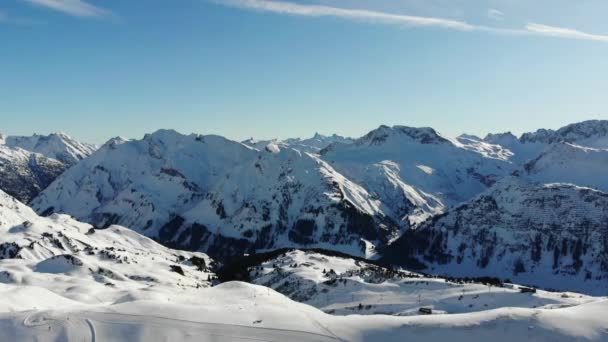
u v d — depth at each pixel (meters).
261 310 78.88
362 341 67.88
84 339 67.12
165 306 78.56
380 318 75.44
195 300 95.44
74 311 76.94
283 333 69.50
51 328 70.12
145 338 67.50
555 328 66.81
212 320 73.44
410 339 67.81
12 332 69.25
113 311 76.50
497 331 67.56
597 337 64.88
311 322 73.94
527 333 66.31
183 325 71.44
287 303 95.88
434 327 70.12
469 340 66.44
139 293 104.19
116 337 67.75
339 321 74.44
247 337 68.12
